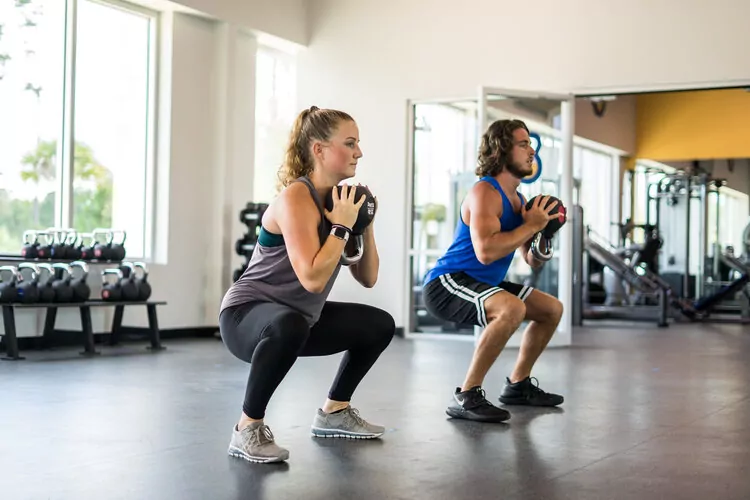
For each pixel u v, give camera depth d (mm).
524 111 7969
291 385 4531
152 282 7711
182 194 7984
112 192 7531
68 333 6938
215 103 8281
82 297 6238
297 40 8797
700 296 14914
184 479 2436
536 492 2336
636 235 16328
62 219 7035
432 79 8422
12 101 6648
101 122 7398
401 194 8555
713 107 15008
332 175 2688
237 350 2715
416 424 3402
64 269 6609
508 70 8102
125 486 2352
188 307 8062
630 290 13578
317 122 2676
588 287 12930
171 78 7828
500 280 3656
